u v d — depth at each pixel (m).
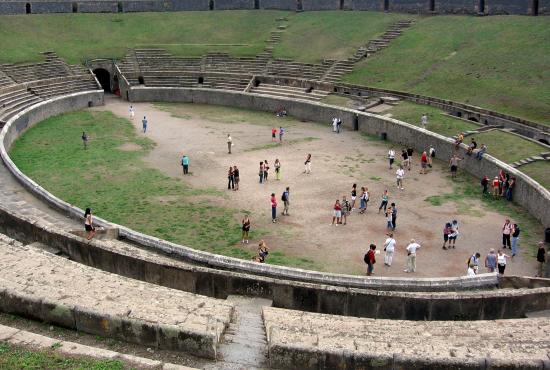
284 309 18.50
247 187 37.50
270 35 72.38
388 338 15.59
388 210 31.53
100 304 15.95
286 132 50.66
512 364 13.56
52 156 42.97
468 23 62.09
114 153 43.97
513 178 35.31
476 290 23.80
